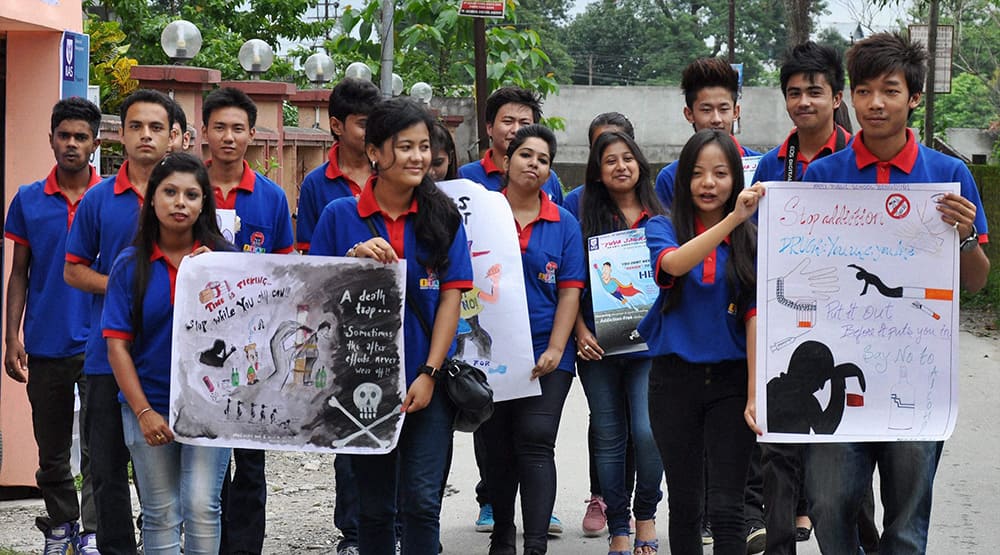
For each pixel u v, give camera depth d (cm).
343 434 503
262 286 500
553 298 629
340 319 501
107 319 501
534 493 607
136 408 496
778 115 3712
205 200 514
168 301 505
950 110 4759
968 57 4253
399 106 508
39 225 648
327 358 501
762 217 486
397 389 503
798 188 484
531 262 622
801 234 486
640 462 648
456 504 794
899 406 486
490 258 603
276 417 501
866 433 486
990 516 756
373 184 527
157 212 503
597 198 659
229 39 2198
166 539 511
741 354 519
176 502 512
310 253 535
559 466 889
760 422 490
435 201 519
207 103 620
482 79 1680
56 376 643
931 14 2833
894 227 482
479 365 601
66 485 652
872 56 481
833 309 487
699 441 531
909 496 491
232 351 500
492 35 1844
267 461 904
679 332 523
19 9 715
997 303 1759
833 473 493
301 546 696
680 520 534
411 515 520
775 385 488
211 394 500
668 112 3753
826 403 487
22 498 790
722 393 521
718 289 517
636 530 658
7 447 779
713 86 677
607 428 651
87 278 566
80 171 653
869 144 496
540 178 625
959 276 482
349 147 669
